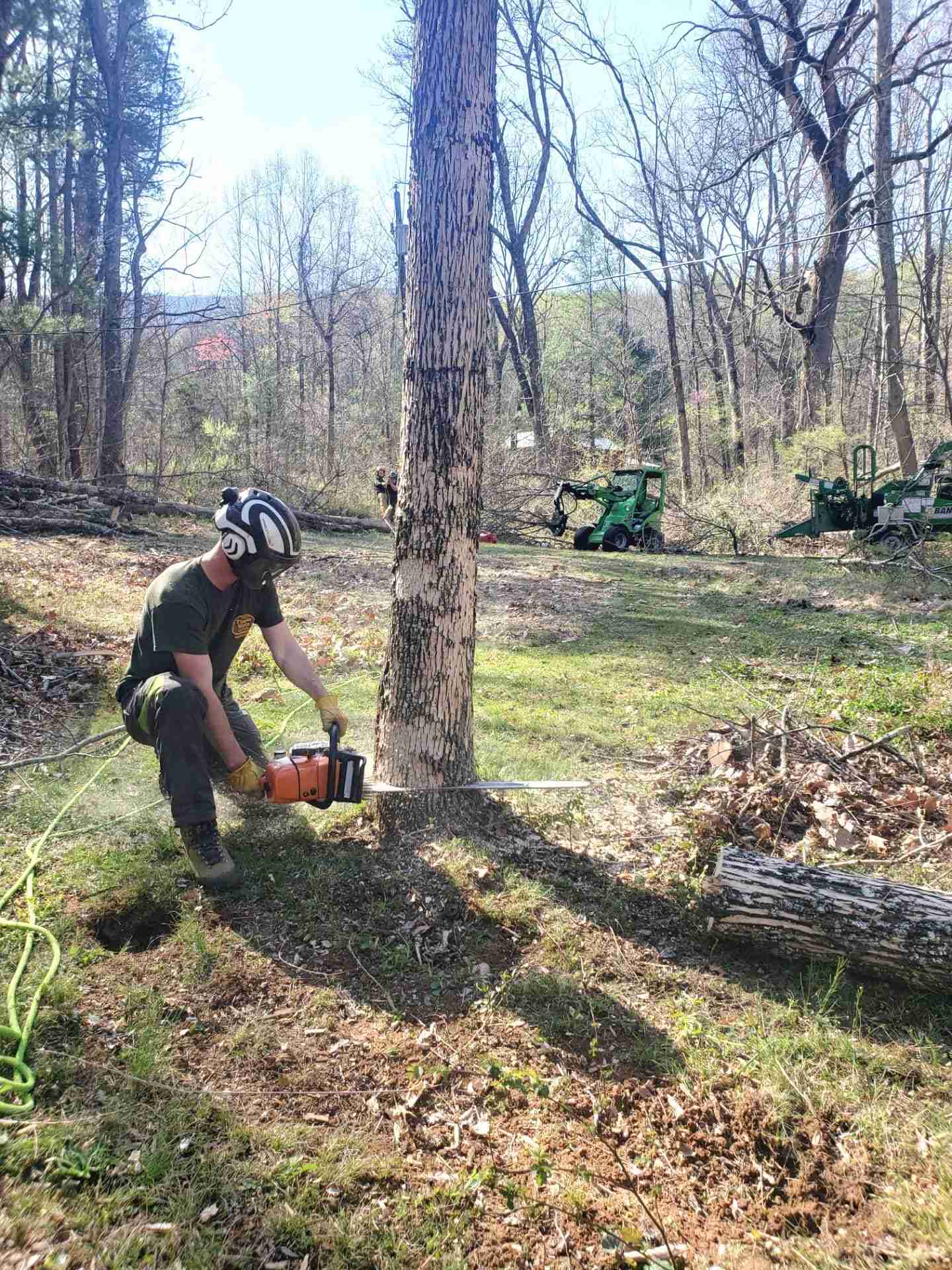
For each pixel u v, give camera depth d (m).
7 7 7.07
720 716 5.26
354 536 15.47
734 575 11.86
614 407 29.56
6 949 2.90
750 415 28.83
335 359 35.34
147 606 3.45
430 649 3.67
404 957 3.02
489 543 16.28
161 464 19.44
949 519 13.88
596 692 6.21
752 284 28.86
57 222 18.59
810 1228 2.09
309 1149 2.22
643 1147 2.31
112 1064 2.43
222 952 3.00
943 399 24.27
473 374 3.51
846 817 4.06
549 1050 2.62
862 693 5.91
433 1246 1.98
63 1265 1.81
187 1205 2.00
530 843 3.78
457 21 3.29
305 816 3.96
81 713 5.23
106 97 18.42
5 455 18.83
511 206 27.61
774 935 3.04
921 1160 2.24
